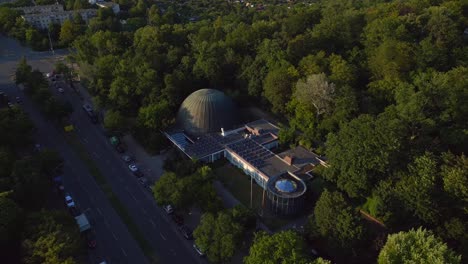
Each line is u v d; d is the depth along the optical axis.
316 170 124.75
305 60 163.75
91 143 156.50
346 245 90.12
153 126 149.62
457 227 90.94
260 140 149.00
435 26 161.88
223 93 167.00
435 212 95.94
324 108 141.00
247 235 106.50
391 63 145.75
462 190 94.38
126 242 107.69
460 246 90.19
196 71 180.50
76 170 138.88
